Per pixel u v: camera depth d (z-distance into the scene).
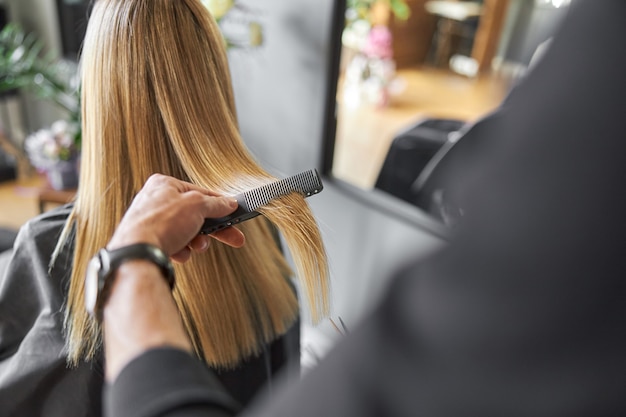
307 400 0.28
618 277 0.23
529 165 0.23
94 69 0.61
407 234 1.44
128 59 0.60
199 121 0.62
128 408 0.33
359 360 0.27
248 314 0.75
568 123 0.23
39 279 0.69
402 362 0.26
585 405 0.24
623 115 0.22
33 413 0.71
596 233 0.23
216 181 0.61
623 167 0.22
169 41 0.60
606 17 0.22
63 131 1.91
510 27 3.10
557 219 0.23
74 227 0.69
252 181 0.61
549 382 0.24
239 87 1.76
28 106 2.89
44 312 0.69
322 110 1.54
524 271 0.24
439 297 0.25
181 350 0.36
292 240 0.58
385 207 1.48
